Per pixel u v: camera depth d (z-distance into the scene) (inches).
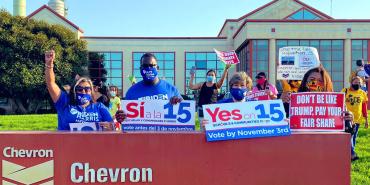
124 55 1697.8
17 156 161.9
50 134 162.4
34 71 1375.5
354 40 1414.9
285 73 247.0
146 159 163.5
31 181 162.4
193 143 164.4
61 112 199.2
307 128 170.4
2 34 1341.0
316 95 170.1
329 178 164.4
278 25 1384.1
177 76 1700.3
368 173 303.6
